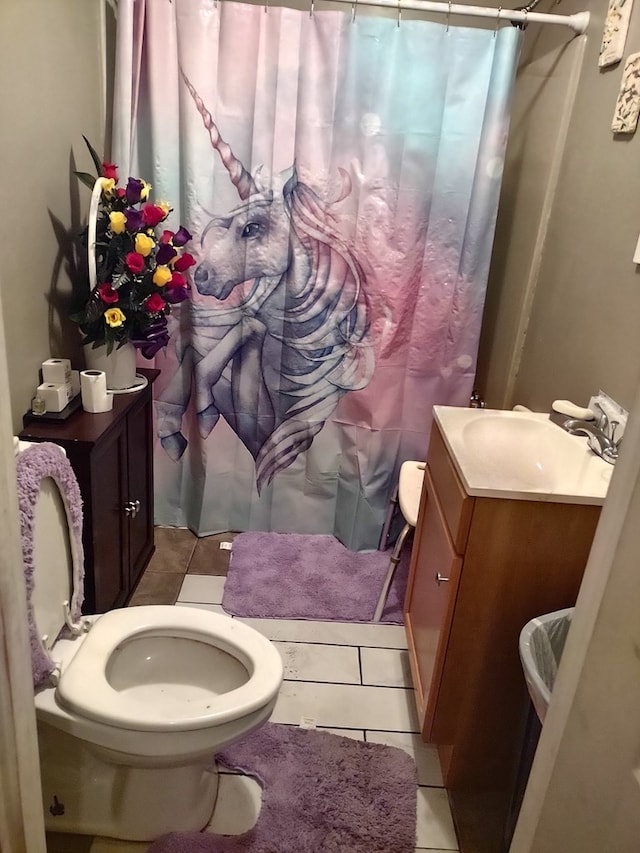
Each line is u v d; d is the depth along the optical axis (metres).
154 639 1.51
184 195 2.13
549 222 2.08
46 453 1.26
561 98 2.01
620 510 0.69
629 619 0.66
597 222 1.74
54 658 1.36
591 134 1.81
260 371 2.37
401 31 1.99
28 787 0.79
